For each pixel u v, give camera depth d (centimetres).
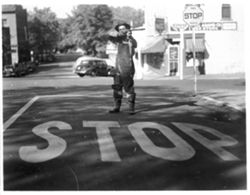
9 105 965
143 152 550
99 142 598
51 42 6925
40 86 1634
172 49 3020
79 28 5419
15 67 3569
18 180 439
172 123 746
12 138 610
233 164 505
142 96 1198
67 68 4953
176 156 536
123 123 738
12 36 5231
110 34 836
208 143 604
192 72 2948
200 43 2881
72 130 673
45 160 508
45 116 804
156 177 458
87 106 954
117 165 495
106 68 3250
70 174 460
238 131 685
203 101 1066
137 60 3116
